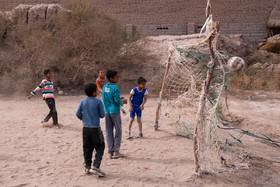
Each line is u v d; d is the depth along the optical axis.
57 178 3.70
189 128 6.51
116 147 4.58
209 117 4.23
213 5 22.44
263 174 4.07
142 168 4.15
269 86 13.82
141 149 5.10
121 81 14.06
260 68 15.58
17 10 14.66
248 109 9.49
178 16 22.95
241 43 18.97
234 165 4.36
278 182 3.79
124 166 4.23
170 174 3.94
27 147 4.99
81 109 3.96
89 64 13.25
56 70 13.38
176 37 18.59
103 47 14.17
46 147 5.02
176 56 5.55
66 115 8.01
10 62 13.12
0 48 13.59
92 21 14.10
